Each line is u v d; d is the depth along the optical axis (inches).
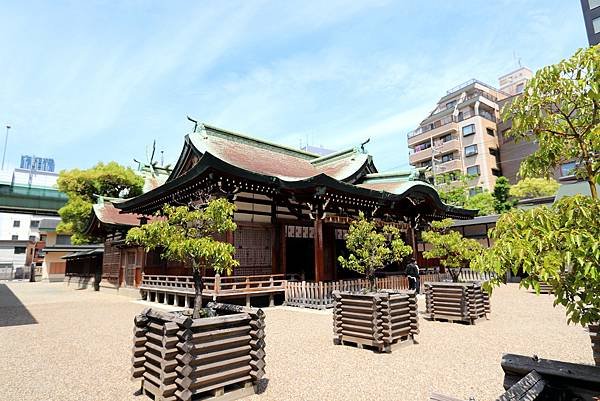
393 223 642.2
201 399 154.0
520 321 342.3
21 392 177.3
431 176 1619.1
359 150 733.9
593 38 1168.2
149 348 169.0
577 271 87.9
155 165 925.8
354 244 313.0
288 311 427.8
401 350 243.1
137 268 703.7
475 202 1326.3
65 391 178.1
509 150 1633.9
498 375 187.9
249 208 503.8
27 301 639.8
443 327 318.7
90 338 304.8
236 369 165.9
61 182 1040.2
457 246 349.1
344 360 222.7
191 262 198.1
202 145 566.6
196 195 513.0
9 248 1787.6
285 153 765.9
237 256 479.8
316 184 446.3
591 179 106.0
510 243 89.3
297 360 224.1
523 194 1291.8
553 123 112.0
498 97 1900.8
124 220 814.5
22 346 277.7
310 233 569.3
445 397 97.0
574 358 217.6
